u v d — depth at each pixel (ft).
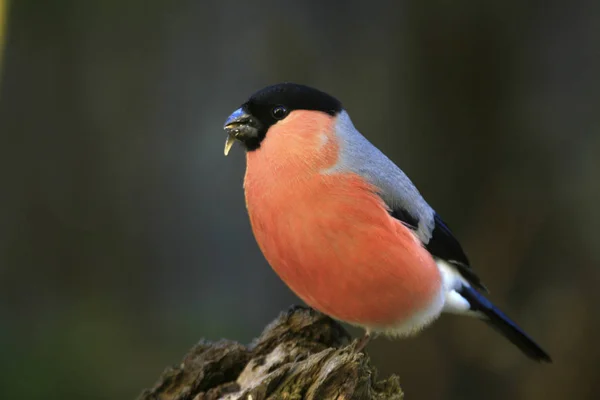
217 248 42.06
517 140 37.22
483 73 37.11
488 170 37.63
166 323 42.55
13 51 39.68
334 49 37.91
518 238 36.88
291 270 21.45
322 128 21.34
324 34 37.91
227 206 41.34
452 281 25.30
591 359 35.50
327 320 22.61
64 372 39.73
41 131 40.60
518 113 37.14
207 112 39.88
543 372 36.01
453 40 36.99
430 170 38.04
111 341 41.45
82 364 40.09
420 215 23.40
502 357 36.70
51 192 41.22
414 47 37.45
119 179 40.88
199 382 20.89
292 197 20.70
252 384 19.75
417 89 37.73
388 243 20.77
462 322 37.35
